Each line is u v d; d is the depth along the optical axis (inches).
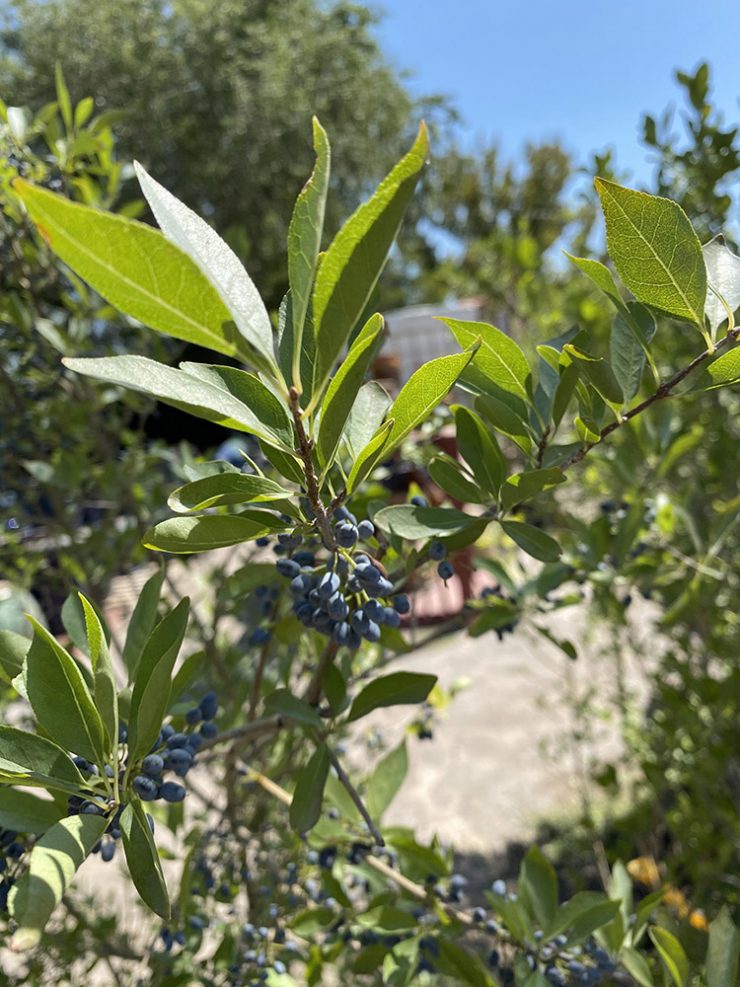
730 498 19.7
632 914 11.0
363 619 7.3
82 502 19.3
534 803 28.1
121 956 13.8
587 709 25.7
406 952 10.4
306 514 7.0
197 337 4.6
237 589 9.8
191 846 12.0
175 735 7.7
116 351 19.3
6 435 18.0
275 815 16.0
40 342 18.0
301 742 14.8
